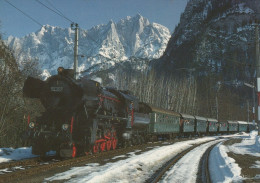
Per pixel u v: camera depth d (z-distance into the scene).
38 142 12.95
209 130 52.41
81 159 12.56
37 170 9.53
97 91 14.71
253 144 27.05
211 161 14.29
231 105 106.06
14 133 21.20
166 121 32.25
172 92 74.25
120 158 13.77
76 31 21.42
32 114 21.95
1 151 13.04
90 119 13.98
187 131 40.81
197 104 86.31
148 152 16.70
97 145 15.02
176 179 9.38
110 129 17.27
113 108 17.91
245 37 189.62
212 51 190.50
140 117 23.00
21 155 13.20
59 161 11.97
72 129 13.00
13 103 21.12
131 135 21.47
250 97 151.38
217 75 158.88
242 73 165.62
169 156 16.98
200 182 9.20
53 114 13.63
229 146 24.23
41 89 14.55
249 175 9.88
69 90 13.70
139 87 65.69
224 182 8.45
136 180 9.25
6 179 8.10
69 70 14.25
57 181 8.09
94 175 8.71
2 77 19.53
